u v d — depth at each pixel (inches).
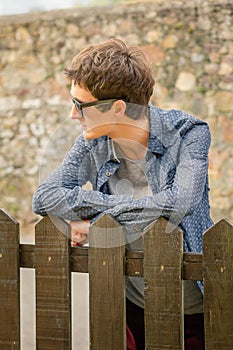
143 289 110.3
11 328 113.4
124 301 104.7
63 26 412.5
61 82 413.4
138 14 398.0
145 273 102.8
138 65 103.2
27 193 419.5
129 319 115.4
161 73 393.4
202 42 387.9
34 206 110.4
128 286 112.2
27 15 420.8
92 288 106.3
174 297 101.4
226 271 98.3
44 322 109.5
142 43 397.4
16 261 111.5
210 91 387.5
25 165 419.2
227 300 98.7
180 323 101.4
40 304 109.6
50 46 414.3
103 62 101.1
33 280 287.3
